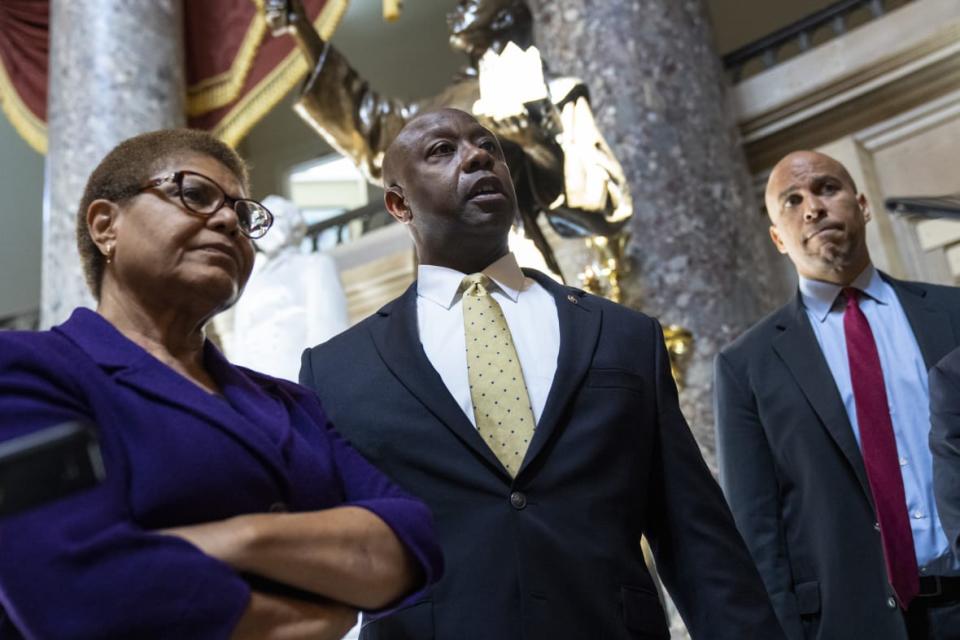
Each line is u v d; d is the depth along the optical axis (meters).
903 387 2.62
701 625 1.77
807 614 2.49
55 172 6.77
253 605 1.28
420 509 1.51
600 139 4.04
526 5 4.46
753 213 5.81
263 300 4.93
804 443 2.59
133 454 1.34
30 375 1.33
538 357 1.94
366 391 1.92
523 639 1.64
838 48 6.86
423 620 1.70
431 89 11.75
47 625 1.17
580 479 1.77
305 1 7.59
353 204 12.30
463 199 2.08
